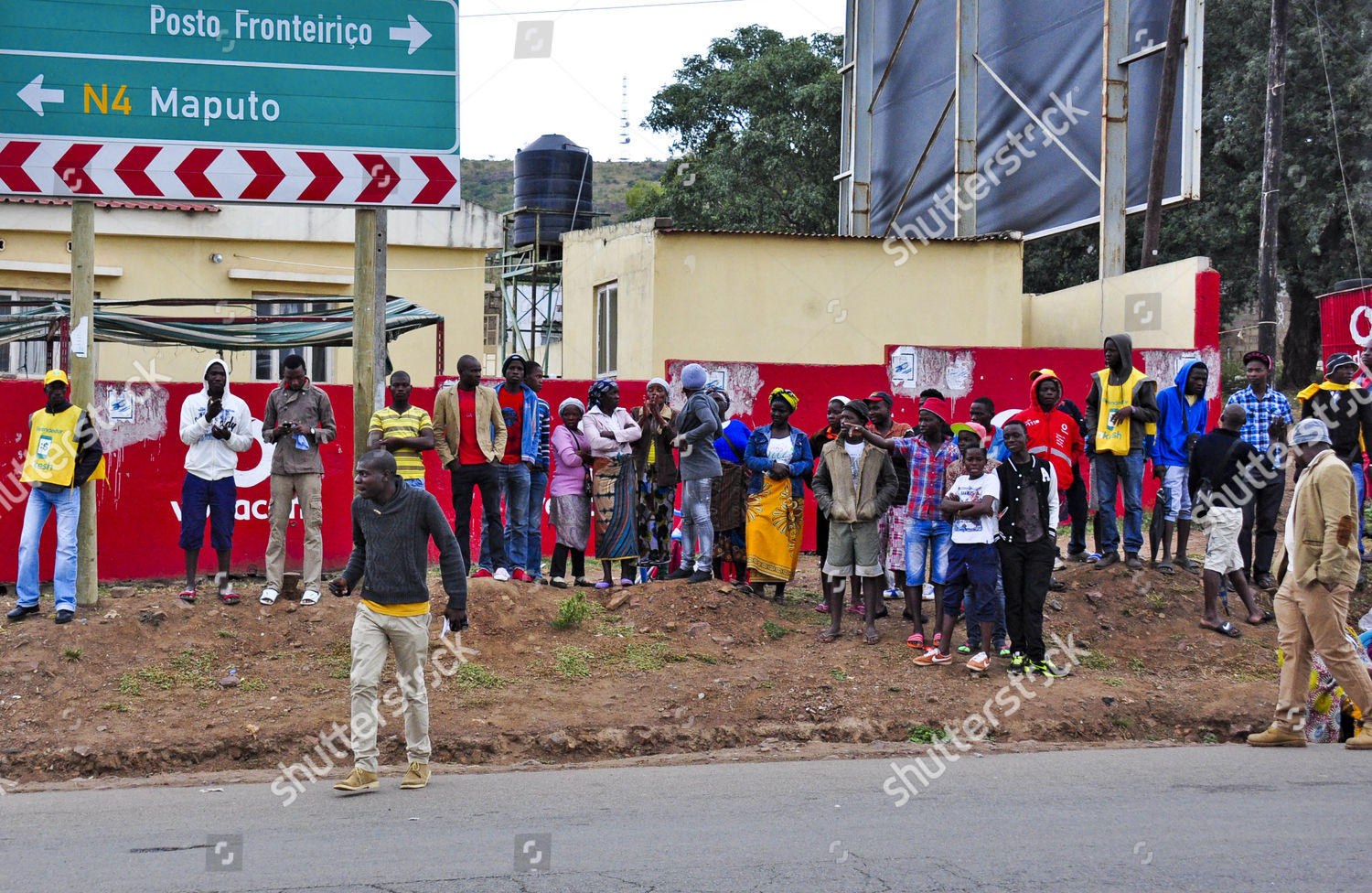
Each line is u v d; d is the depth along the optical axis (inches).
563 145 1056.8
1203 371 450.9
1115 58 708.7
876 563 403.2
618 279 737.6
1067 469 445.1
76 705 337.1
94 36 382.9
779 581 436.8
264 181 393.4
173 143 387.2
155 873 216.1
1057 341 792.9
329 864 220.5
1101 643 410.0
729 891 204.1
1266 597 446.6
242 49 391.9
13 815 263.9
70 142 380.5
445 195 403.9
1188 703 367.9
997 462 385.1
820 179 1311.5
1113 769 303.3
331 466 486.0
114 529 461.7
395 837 238.8
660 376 681.0
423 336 823.7
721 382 548.1
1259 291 725.9
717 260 689.0
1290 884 208.5
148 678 351.6
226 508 392.2
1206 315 645.9
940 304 717.3
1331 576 315.9
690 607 409.7
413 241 815.7
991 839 236.7
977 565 374.6
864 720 349.4
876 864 219.8
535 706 349.4
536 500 431.2
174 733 326.3
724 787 285.6
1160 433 456.4
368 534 277.7
